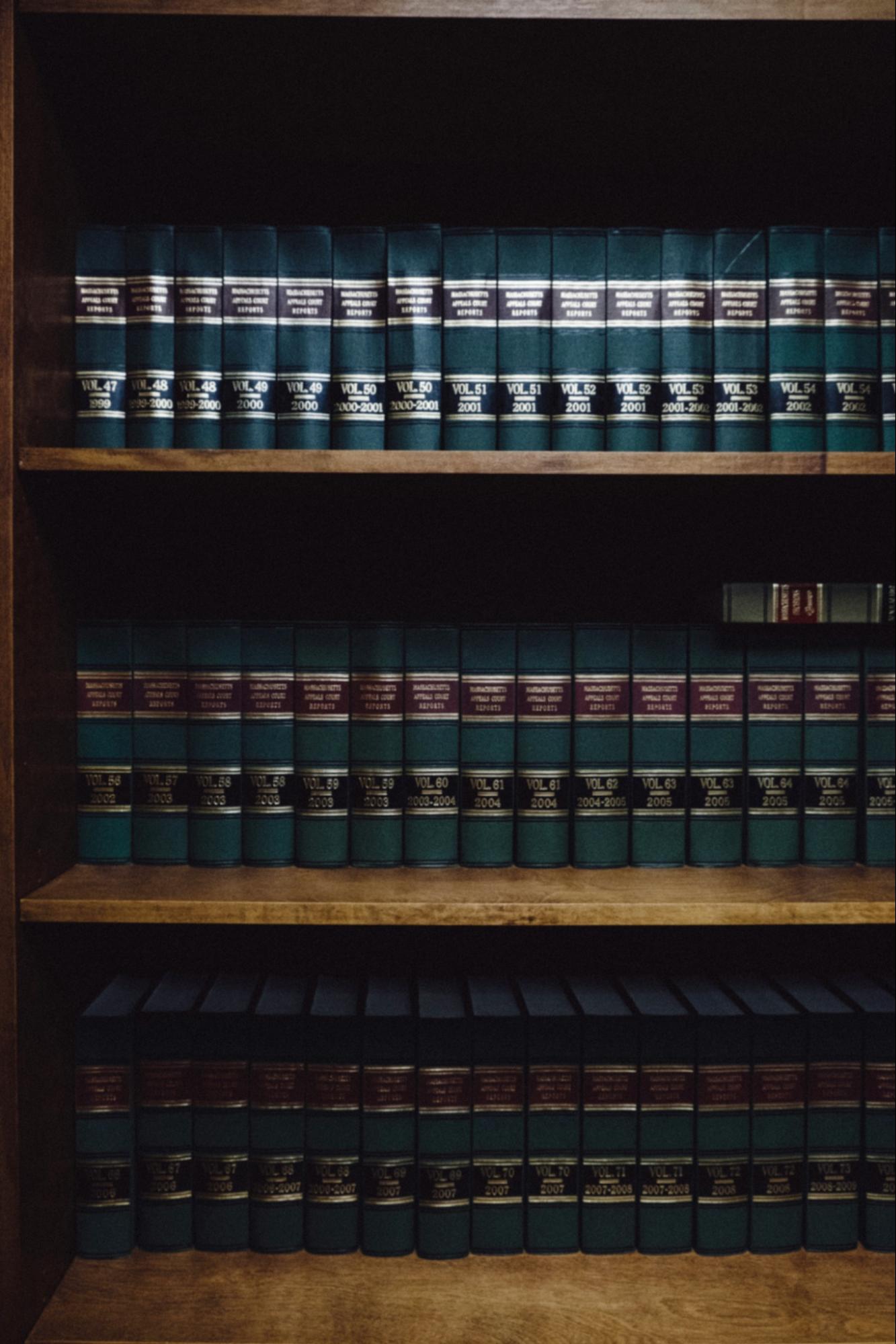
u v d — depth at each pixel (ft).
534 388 3.64
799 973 4.40
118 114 3.87
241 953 4.59
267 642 3.76
